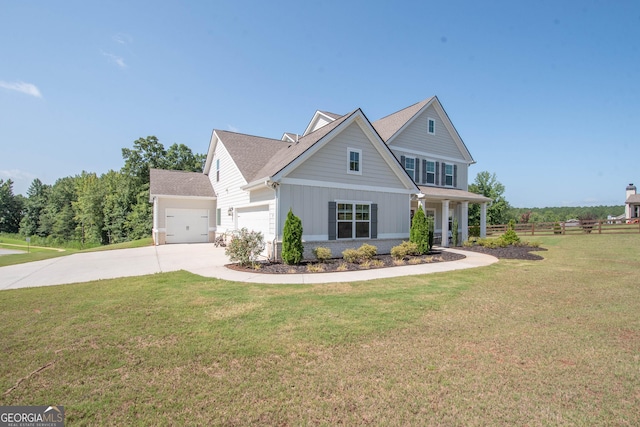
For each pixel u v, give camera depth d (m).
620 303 6.59
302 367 3.82
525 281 8.84
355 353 4.20
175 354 4.16
